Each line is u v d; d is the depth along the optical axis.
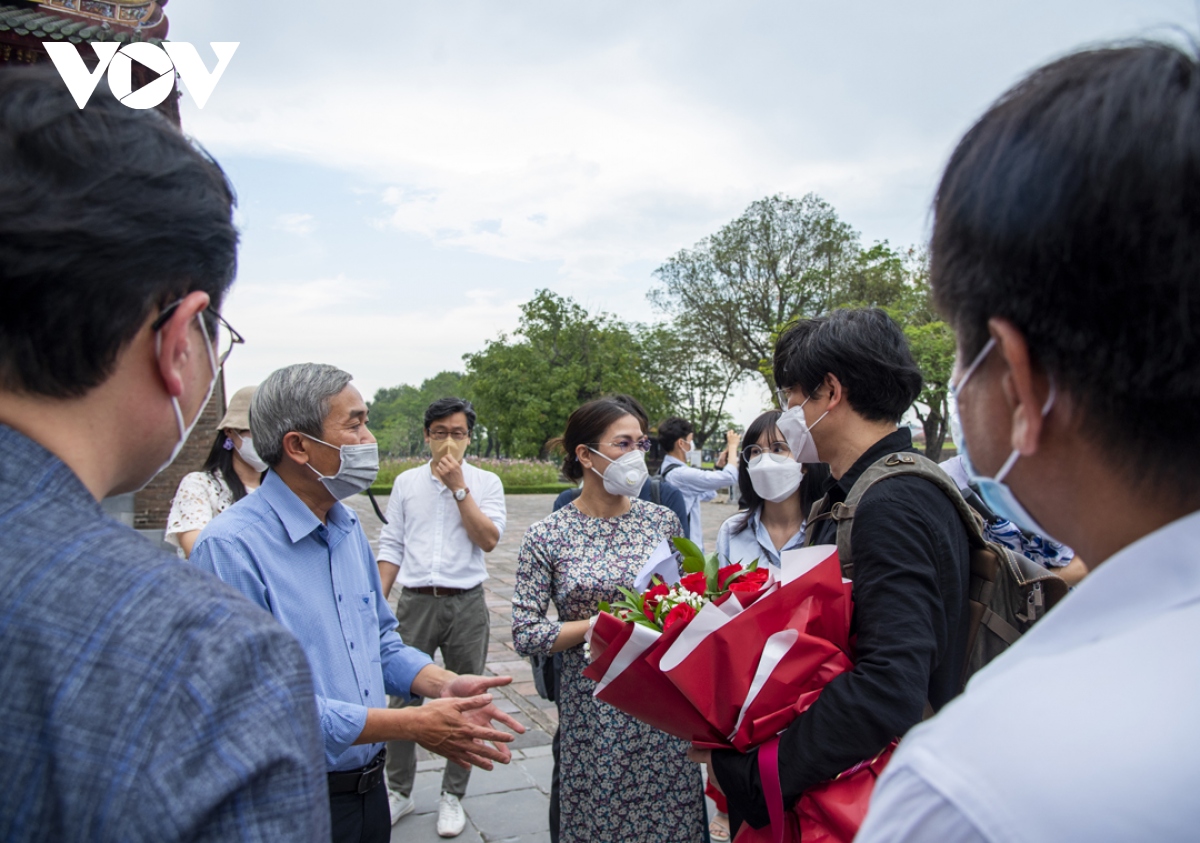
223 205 0.81
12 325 0.67
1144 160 0.51
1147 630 0.50
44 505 0.66
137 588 0.64
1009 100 0.63
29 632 0.60
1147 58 0.55
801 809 1.41
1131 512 0.58
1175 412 0.53
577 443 2.67
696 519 4.60
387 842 1.97
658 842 2.31
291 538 1.85
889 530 1.43
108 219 0.68
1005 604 1.54
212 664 0.63
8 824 0.58
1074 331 0.55
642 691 1.56
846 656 1.47
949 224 0.65
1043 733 0.48
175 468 10.49
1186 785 0.44
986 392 0.66
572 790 2.37
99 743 0.58
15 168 0.67
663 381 39.84
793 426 1.79
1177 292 0.51
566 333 36.88
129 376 0.73
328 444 1.89
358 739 1.69
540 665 2.88
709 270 33.00
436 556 3.77
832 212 31.06
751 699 1.43
